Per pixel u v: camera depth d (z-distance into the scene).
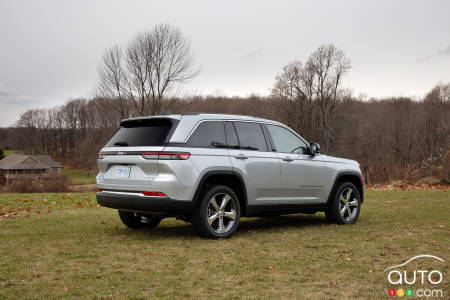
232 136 5.83
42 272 3.88
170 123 5.38
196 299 3.15
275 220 7.62
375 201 10.41
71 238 5.62
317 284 3.52
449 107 54.22
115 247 5.00
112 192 5.55
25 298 3.15
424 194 12.00
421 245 5.07
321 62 48.59
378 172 21.02
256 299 3.14
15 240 5.46
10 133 140.50
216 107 51.69
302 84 48.31
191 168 5.25
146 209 5.23
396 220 7.28
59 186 33.72
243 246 5.07
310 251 4.78
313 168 6.68
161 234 5.93
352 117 53.47
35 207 9.48
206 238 5.51
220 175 5.56
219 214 5.55
